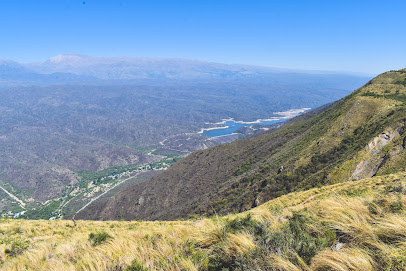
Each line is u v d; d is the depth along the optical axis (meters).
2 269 5.82
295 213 4.55
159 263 3.89
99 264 4.23
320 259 2.88
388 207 3.98
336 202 4.49
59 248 6.52
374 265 2.68
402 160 28.17
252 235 3.99
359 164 32.31
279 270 2.99
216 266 3.57
